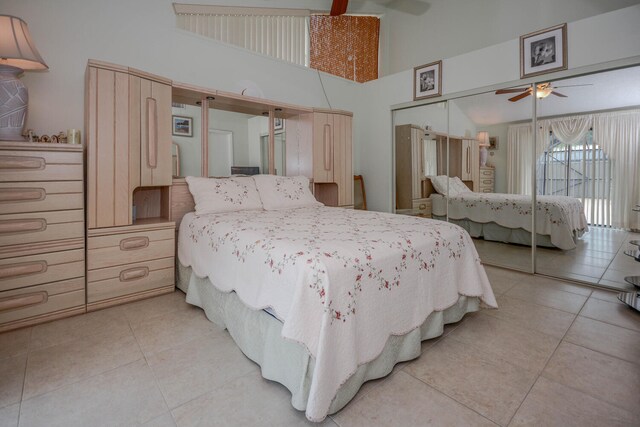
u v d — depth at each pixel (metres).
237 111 3.29
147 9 2.81
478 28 4.21
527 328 1.95
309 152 3.59
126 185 2.27
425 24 4.73
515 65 3.11
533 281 2.88
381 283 1.40
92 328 1.94
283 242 1.50
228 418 1.21
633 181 2.59
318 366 1.13
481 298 1.99
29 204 1.93
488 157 3.39
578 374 1.48
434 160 3.91
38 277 1.97
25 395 1.33
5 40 1.88
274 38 3.88
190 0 3.13
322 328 1.15
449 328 1.96
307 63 4.23
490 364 1.57
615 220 2.68
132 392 1.36
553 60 2.84
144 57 2.80
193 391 1.37
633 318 2.08
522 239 3.20
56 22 2.37
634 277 2.62
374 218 2.28
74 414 1.23
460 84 3.56
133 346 1.74
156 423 1.19
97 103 2.13
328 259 1.27
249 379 1.46
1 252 1.86
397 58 5.08
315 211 2.71
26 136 2.16
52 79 2.36
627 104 2.55
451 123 3.68
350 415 1.23
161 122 2.46
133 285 2.33
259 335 1.52
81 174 2.11
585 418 1.20
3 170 1.85
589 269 2.81
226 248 1.81
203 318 2.09
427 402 1.31
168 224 2.48
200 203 2.55
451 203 3.76
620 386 1.39
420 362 1.60
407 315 1.54
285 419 1.21
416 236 1.70
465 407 1.27
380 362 1.43
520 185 3.18
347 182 3.87
